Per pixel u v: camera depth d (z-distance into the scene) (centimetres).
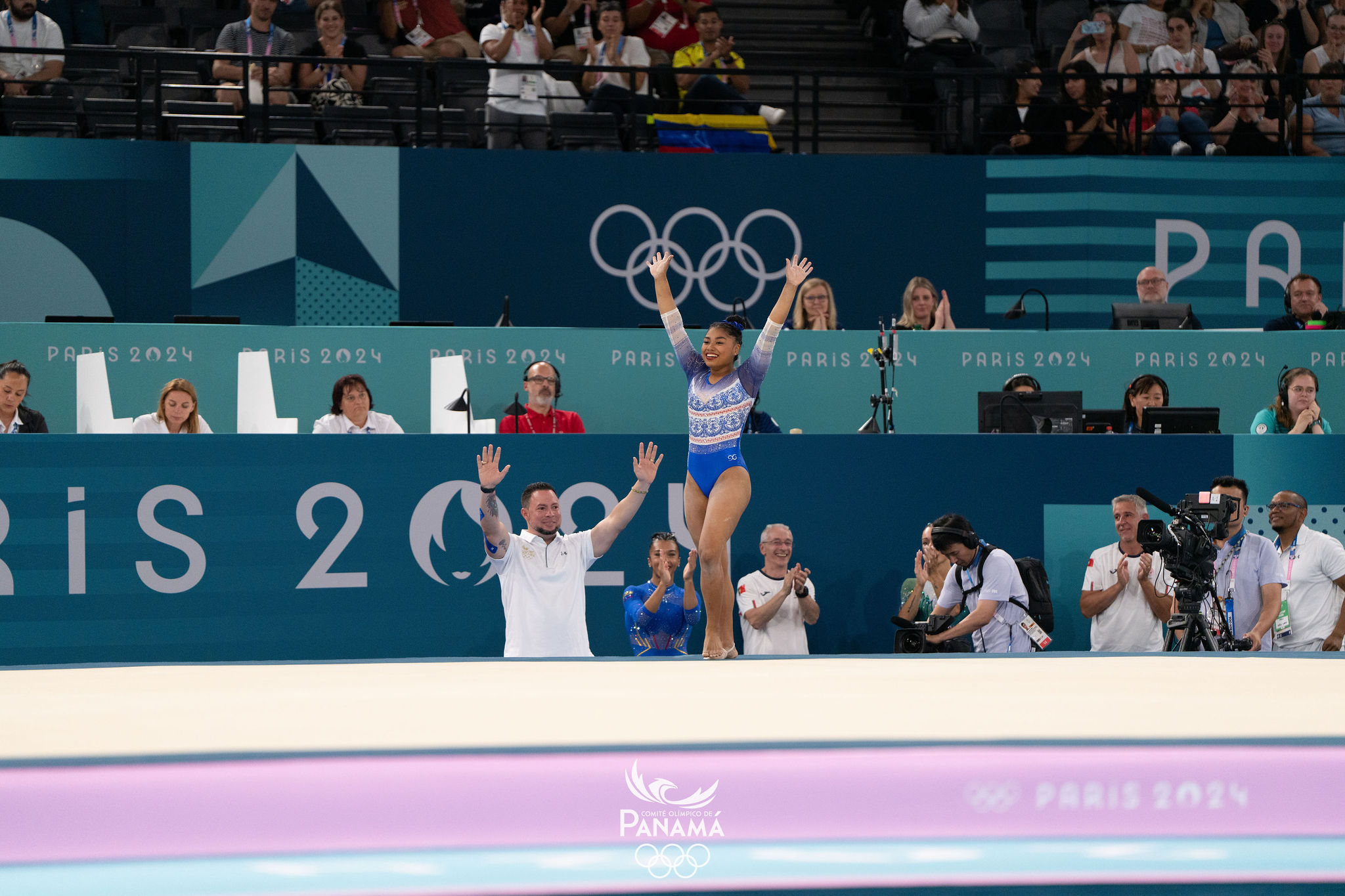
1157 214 3978
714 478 1852
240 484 2334
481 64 3762
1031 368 3142
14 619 2253
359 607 2370
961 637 2278
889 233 3966
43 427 2661
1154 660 1922
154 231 3606
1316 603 2370
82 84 3866
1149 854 1296
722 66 4506
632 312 3878
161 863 1239
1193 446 2484
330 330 2973
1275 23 4759
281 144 3672
